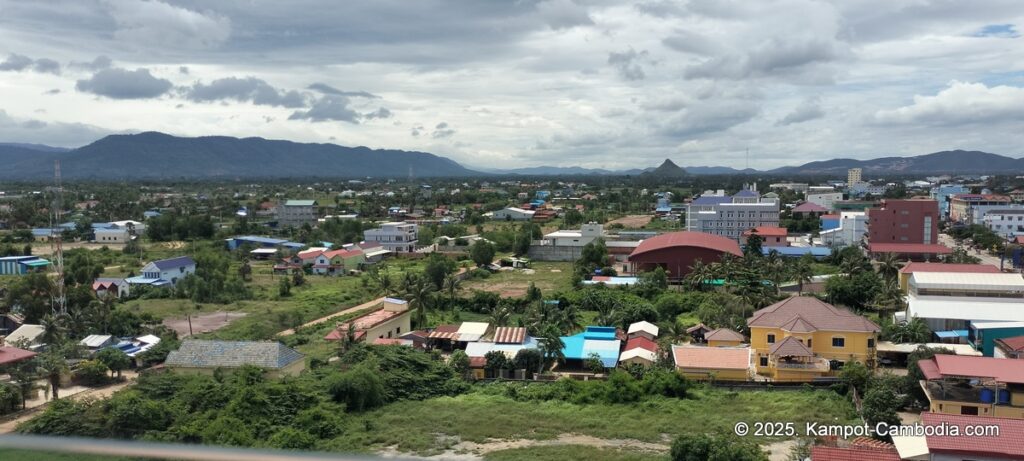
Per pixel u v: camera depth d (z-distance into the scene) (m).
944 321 70.62
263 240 151.50
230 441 40.84
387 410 50.97
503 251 144.75
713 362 56.91
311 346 70.06
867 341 58.03
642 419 48.09
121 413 43.00
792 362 56.09
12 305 80.56
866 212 139.75
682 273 110.50
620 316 77.38
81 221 172.50
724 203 169.62
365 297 100.38
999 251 131.12
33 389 53.84
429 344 70.12
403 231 147.50
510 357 61.66
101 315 72.56
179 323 81.50
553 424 47.19
